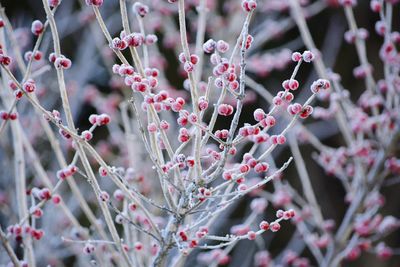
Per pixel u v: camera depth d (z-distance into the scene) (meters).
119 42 1.13
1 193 1.70
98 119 1.17
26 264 1.23
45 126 1.30
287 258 1.55
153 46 1.76
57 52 1.15
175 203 1.20
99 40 1.91
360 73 1.48
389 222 1.49
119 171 1.23
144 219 1.32
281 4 1.90
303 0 1.59
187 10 1.89
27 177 1.79
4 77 1.34
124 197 1.28
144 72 1.16
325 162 1.52
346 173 1.58
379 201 1.50
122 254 1.22
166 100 1.14
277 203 1.50
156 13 1.79
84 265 1.51
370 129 1.48
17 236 1.25
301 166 1.50
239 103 1.12
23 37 1.74
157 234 1.20
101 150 1.84
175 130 1.76
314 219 1.59
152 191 1.53
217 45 1.12
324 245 1.50
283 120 1.80
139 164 1.52
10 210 1.64
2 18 1.25
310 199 1.50
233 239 1.17
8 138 1.69
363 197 1.49
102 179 1.85
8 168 1.67
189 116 1.12
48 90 1.88
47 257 1.60
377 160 1.48
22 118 1.75
